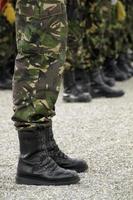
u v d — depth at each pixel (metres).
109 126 5.60
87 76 7.02
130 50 10.07
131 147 4.75
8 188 3.71
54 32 3.61
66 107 6.62
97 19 6.94
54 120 5.89
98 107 6.62
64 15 3.65
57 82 3.68
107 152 4.59
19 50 3.66
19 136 3.79
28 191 3.65
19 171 3.81
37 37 3.60
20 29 3.65
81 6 6.70
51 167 3.78
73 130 5.43
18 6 3.65
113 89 7.39
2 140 5.06
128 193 3.57
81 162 4.04
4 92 7.78
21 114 3.69
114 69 8.66
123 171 4.05
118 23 8.30
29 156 3.79
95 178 3.90
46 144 3.88
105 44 8.05
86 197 3.50
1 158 4.44
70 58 6.76
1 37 7.87
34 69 3.62
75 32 6.50
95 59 7.19
